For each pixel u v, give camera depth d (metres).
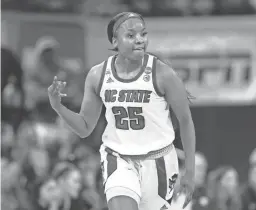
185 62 29.05
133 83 12.78
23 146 24.62
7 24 28.56
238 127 29.95
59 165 22.19
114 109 12.92
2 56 27.48
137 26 12.61
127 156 13.01
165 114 13.05
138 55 12.58
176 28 29.19
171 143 13.23
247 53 29.05
